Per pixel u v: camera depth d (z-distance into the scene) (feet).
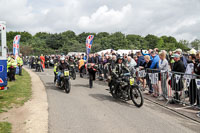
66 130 13.25
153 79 24.30
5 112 16.76
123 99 21.13
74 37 258.57
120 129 13.61
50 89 28.73
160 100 22.53
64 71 26.04
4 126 13.43
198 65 20.08
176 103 21.02
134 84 19.74
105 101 21.50
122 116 16.43
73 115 16.44
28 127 13.53
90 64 29.99
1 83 21.62
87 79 41.22
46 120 15.06
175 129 13.82
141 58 29.14
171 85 21.17
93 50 189.47
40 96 23.40
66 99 22.25
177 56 21.06
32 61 79.10
